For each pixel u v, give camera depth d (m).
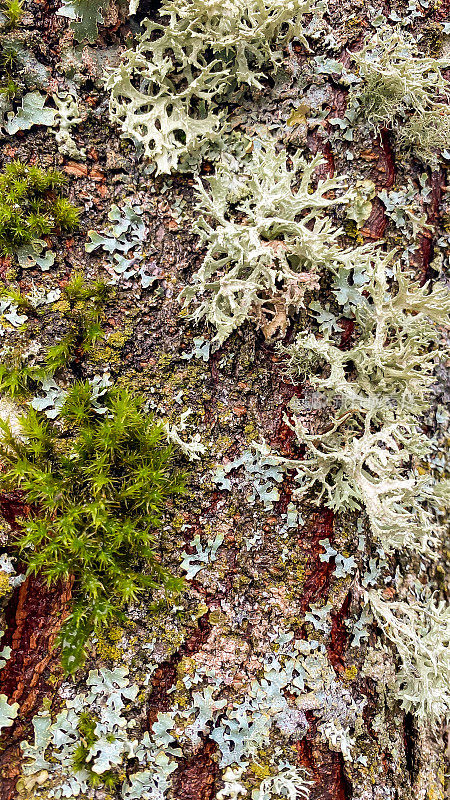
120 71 0.27
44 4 0.27
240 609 0.27
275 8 0.27
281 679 0.27
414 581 0.30
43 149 0.27
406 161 0.29
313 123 0.28
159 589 0.27
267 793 0.26
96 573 0.26
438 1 0.29
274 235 0.27
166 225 0.28
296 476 0.28
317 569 0.28
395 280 0.30
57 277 0.27
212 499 0.28
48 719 0.25
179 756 0.26
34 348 0.27
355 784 0.27
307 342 0.27
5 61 0.26
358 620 0.28
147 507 0.26
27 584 0.26
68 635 0.25
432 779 0.29
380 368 0.28
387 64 0.28
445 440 0.32
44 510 0.26
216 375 0.28
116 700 0.26
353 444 0.27
